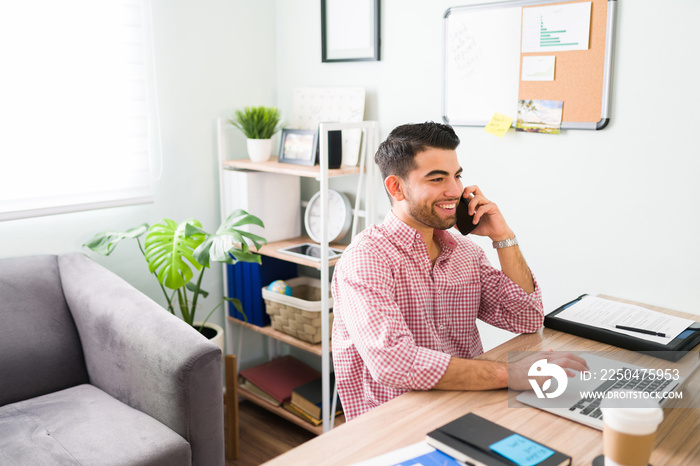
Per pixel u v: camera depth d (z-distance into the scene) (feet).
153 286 8.45
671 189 5.59
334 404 7.89
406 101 7.60
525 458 3.09
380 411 3.76
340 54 8.24
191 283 8.13
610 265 6.08
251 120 8.30
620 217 5.95
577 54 5.97
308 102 8.68
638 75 5.66
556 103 6.18
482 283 5.19
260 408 9.09
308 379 8.80
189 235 7.14
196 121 8.54
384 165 4.60
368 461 3.19
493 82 6.66
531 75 6.32
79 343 6.95
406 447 3.32
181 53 8.25
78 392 6.53
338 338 4.79
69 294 6.97
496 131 6.67
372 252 4.52
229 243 6.97
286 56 9.09
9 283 6.68
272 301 8.21
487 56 6.66
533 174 6.52
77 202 7.58
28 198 7.22
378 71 7.85
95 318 6.57
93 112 7.59
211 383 5.77
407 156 4.40
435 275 4.76
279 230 8.72
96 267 7.27
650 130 5.65
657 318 5.21
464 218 5.06
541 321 5.07
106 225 7.89
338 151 7.63
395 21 7.54
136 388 6.09
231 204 8.63
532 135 6.47
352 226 8.47
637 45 5.63
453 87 7.02
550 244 6.50
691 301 5.58
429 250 4.84
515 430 3.50
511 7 6.37
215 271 9.07
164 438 5.51
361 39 7.94
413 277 4.64
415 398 3.92
